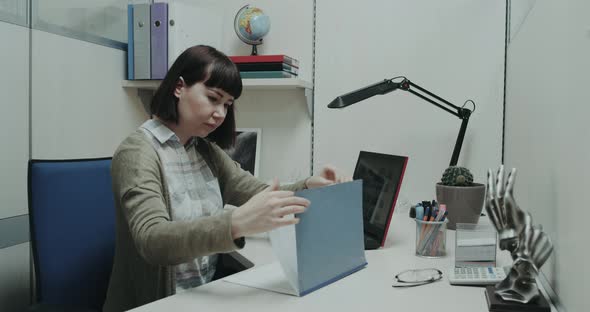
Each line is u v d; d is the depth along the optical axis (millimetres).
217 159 1312
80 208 1172
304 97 1903
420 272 948
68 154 1565
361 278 922
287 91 1928
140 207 877
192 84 1028
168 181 1067
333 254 910
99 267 1180
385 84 1491
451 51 1695
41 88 1451
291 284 839
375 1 1785
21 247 1396
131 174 937
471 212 1356
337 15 1842
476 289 851
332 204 918
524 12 1223
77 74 1600
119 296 1020
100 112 1715
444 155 1720
